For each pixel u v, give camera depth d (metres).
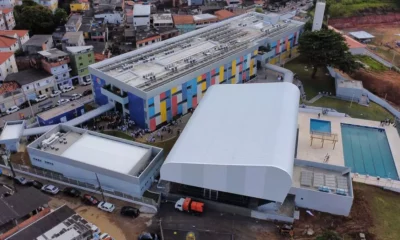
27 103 85.94
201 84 81.88
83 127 75.06
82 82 96.06
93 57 96.94
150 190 58.06
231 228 51.25
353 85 87.81
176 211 54.25
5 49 96.94
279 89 71.25
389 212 54.66
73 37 103.31
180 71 78.94
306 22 114.69
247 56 92.44
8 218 48.22
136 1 159.00
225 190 53.28
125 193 56.72
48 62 90.12
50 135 66.12
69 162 59.09
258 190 51.72
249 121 61.06
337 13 155.62
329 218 53.09
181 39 96.69
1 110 82.19
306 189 53.34
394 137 73.25
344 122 77.81
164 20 128.12
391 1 167.00
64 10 130.38
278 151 52.75
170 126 76.25
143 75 76.69
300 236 50.00
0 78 87.00
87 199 55.69
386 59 116.38
